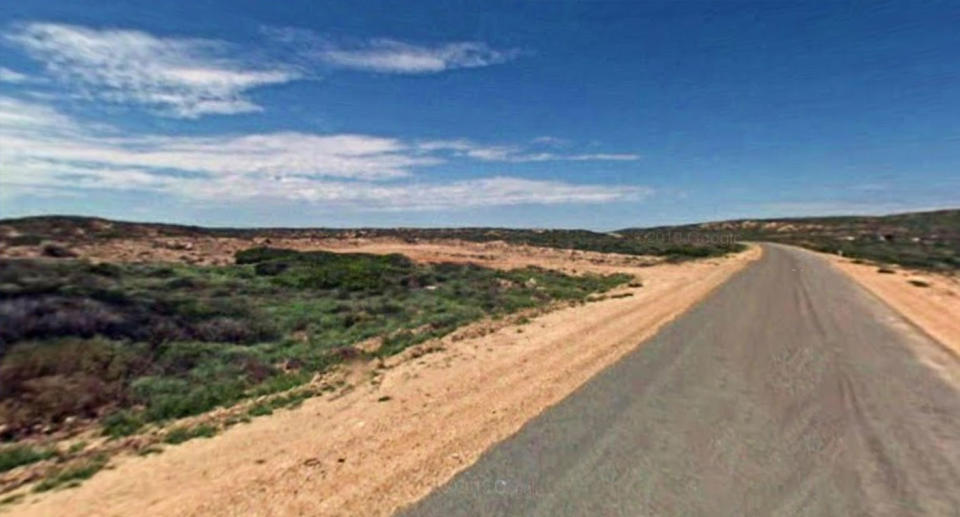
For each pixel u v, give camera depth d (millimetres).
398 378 11156
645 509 5434
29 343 10539
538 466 6492
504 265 42125
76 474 6785
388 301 21547
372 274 28250
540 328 16688
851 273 37750
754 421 8062
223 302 17938
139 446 7785
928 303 22438
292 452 7266
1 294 13758
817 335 14844
